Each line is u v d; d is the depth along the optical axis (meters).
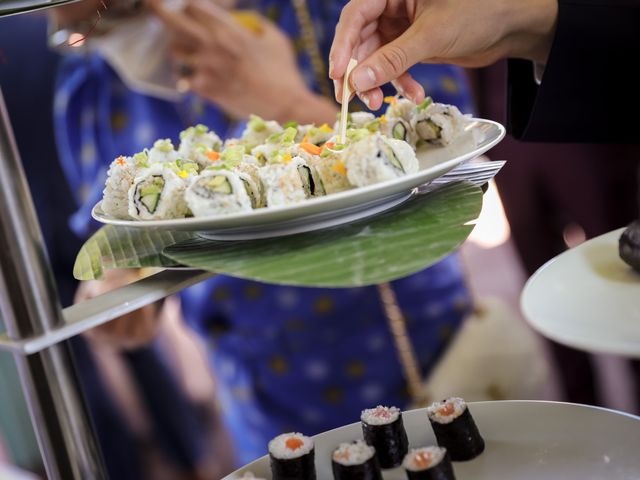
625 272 0.68
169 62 1.54
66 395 0.66
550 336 0.58
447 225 0.67
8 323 0.63
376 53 0.86
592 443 0.71
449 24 0.88
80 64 1.59
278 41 1.55
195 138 1.00
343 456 0.71
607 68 0.97
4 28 1.55
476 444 0.72
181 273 0.70
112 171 0.84
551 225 1.72
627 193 1.62
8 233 0.62
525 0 0.94
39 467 1.54
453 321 1.54
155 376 1.86
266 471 0.75
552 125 1.01
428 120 0.93
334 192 0.77
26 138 1.61
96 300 0.67
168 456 1.91
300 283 0.61
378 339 1.50
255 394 1.56
